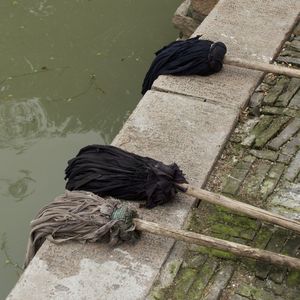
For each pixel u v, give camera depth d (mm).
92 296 3980
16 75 8719
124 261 4176
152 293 4039
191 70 5652
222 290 4074
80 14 9805
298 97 5570
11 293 4008
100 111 8141
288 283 4098
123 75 8609
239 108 5355
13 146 7766
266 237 4395
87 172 4641
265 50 6051
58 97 8375
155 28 9461
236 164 4969
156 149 4988
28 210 6805
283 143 5125
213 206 4605
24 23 9656
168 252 4246
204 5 7430
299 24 6543
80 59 8922
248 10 6582
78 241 4285
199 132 5129
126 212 4219
